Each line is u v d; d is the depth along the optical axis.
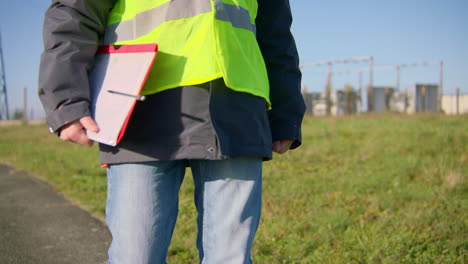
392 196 4.09
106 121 1.26
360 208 3.79
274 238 3.09
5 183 5.45
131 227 1.39
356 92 23.28
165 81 1.38
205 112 1.36
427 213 3.46
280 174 5.24
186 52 1.38
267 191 4.41
